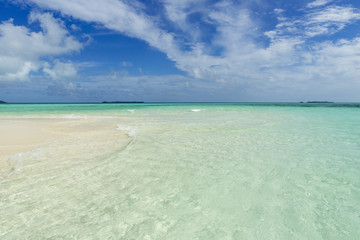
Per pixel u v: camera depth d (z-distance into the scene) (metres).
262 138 9.45
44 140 8.77
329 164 5.91
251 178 4.97
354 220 3.39
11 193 4.13
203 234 3.07
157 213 3.57
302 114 23.64
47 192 4.20
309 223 3.33
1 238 2.92
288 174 5.21
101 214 3.52
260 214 3.57
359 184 4.64
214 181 4.80
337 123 14.94
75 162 5.95
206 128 12.47
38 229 3.12
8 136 9.37
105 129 12.01
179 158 6.42
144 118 19.25
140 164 5.85
